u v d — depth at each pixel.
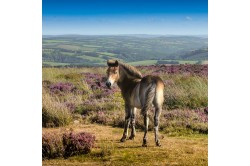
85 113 9.98
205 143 7.37
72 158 6.57
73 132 7.41
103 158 6.48
